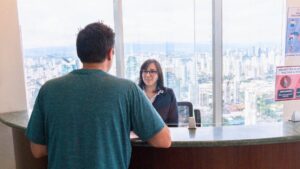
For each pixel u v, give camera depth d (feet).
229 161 5.13
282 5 11.01
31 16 9.64
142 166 5.34
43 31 9.84
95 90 3.88
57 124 3.91
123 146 3.99
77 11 10.18
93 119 3.81
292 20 10.64
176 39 10.93
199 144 4.79
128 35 10.68
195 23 10.90
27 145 6.86
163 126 4.14
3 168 8.88
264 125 5.72
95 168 3.77
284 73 11.00
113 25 10.55
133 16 10.62
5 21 8.66
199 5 10.82
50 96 3.99
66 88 3.95
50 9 9.85
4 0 8.59
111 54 4.17
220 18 10.84
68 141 3.85
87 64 4.06
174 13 10.78
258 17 11.04
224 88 11.30
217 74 11.14
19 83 9.03
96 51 3.96
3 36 8.68
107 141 3.82
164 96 8.76
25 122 6.86
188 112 9.03
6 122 7.04
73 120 3.85
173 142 4.81
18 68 8.98
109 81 3.94
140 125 4.00
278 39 11.19
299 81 11.14
